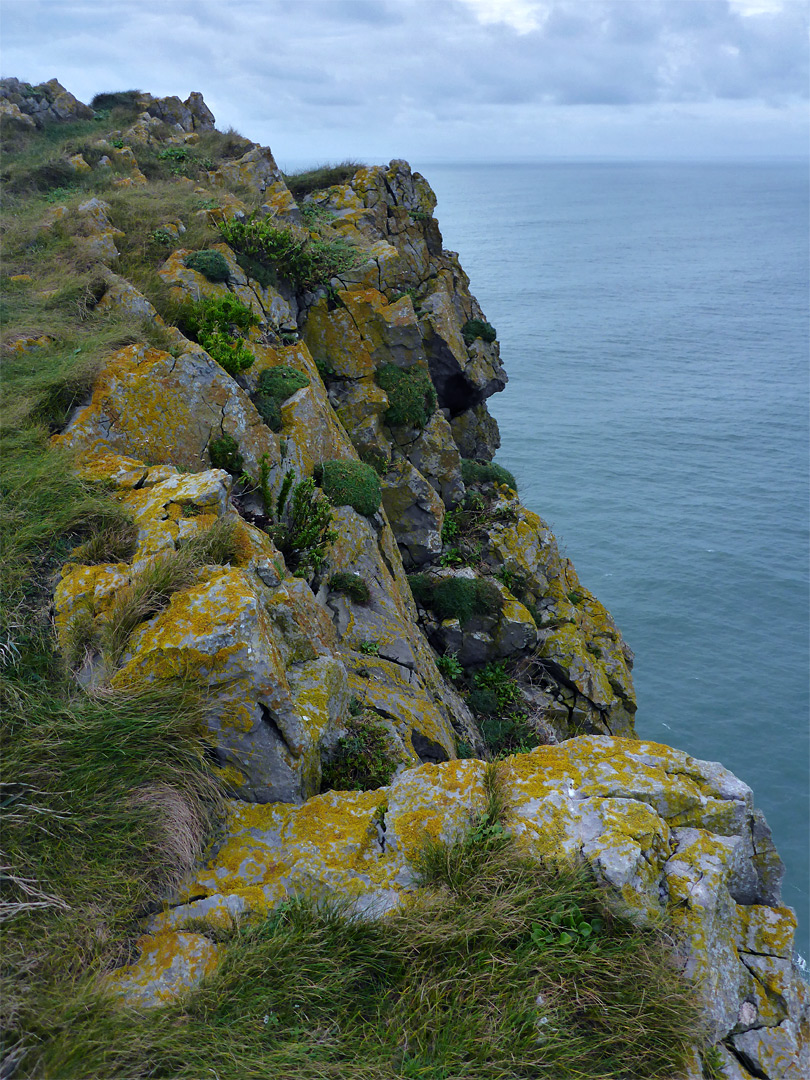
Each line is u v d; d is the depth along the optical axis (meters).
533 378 185.12
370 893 5.05
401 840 5.44
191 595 6.16
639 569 86.38
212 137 33.91
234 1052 3.98
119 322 12.48
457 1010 4.38
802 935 40.12
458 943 4.69
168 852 5.03
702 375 193.25
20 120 32.47
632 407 158.50
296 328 18.94
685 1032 4.38
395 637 12.74
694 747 57.69
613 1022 4.41
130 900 4.74
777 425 147.50
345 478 14.62
